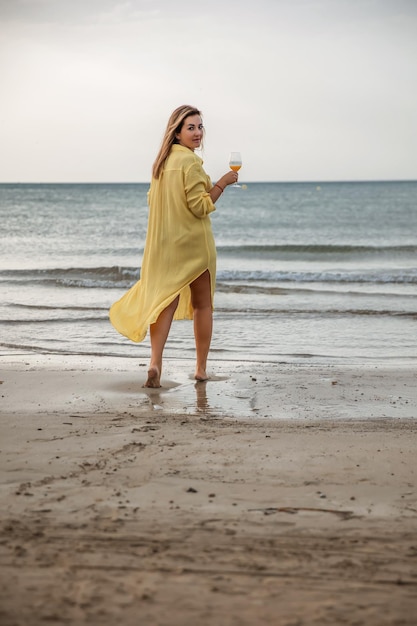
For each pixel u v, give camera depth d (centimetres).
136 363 695
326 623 210
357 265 1934
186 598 224
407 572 247
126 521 292
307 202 6400
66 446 406
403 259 2091
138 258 2047
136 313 586
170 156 566
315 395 558
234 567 249
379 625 209
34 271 1638
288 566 250
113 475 354
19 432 438
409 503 318
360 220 4219
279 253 2233
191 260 569
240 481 346
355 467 370
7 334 879
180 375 632
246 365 685
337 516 301
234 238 3038
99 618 211
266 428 454
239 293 1306
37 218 4128
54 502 314
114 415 488
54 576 239
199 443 414
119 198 6775
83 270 1625
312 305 1148
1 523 288
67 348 791
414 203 6062
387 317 1019
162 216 569
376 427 460
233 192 7838
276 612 216
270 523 292
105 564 250
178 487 336
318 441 421
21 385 590
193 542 271
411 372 650
